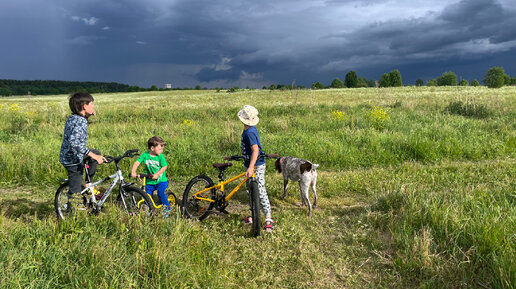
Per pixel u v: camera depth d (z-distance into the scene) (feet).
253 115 15.37
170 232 13.53
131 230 13.30
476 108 52.29
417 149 29.04
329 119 46.03
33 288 9.57
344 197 20.44
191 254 12.40
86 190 15.98
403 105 63.62
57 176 24.13
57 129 41.47
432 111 54.49
